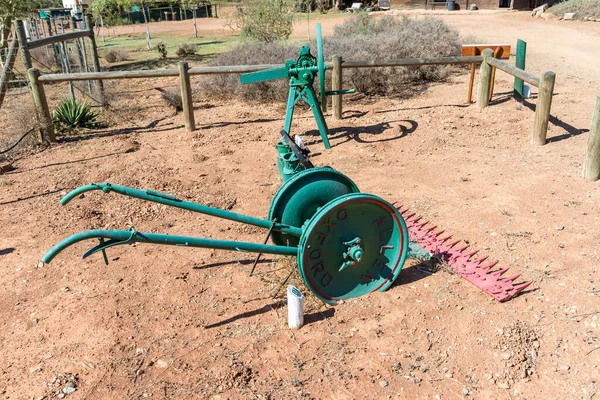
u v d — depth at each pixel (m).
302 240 4.33
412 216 6.23
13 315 4.79
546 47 17.70
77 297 4.98
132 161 8.70
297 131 9.78
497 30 24.06
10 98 13.38
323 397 3.69
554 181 6.99
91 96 12.62
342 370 3.93
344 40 14.30
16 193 7.58
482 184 7.07
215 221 6.47
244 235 6.11
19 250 5.93
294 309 4.34
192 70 9.76
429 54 12.98
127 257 5.68
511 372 3.82
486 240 5.64
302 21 32.62
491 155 8.09
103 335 4.44
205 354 4.16
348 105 11.28
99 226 6.44
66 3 33.59
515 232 5.75
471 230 5.86
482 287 4.76
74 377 3.99
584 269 5.00
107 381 3.94
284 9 18.34
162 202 4.11
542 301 4.59
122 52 20.78
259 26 17.91
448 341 4.16
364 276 4.83
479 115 9.97
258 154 8.79
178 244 4.00
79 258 5.71
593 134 6.73
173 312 4.71
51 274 5.41
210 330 4.45
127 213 6.76
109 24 33.09
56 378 3.98
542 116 8.09
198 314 4.68
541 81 7.97
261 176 7.85
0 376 4.05
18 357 4.25
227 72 9.80
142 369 4.04
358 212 4.57
